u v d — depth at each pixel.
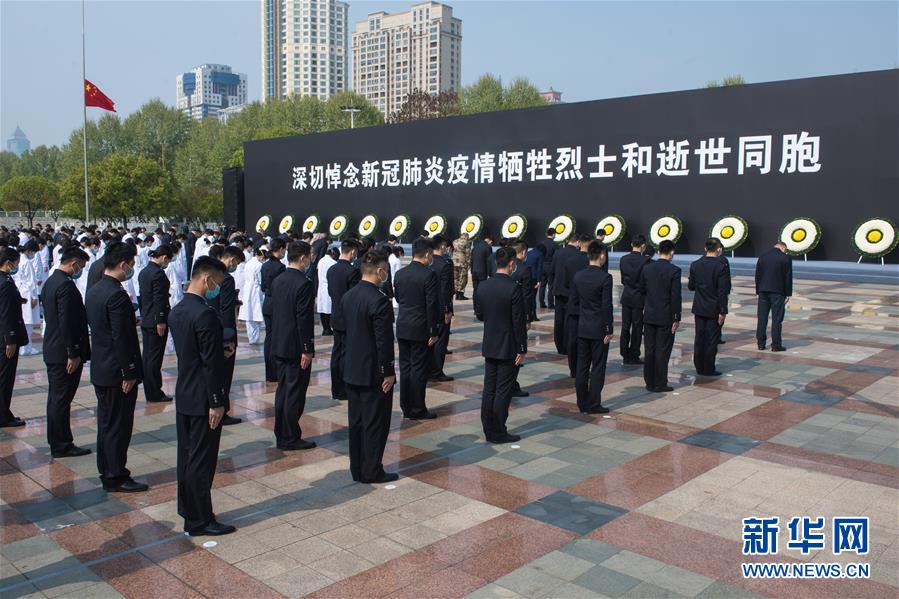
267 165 39.19
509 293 6.64
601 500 5.41
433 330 7.54
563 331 10.98
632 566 4.41
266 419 7.68
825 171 22.36
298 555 4.56
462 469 6.11
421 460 6.34
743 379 9.31
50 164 99.69
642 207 26.05
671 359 10.62
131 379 5.58
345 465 6.24
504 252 6.77
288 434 6.63
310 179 37.00
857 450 6.52
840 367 9.96
